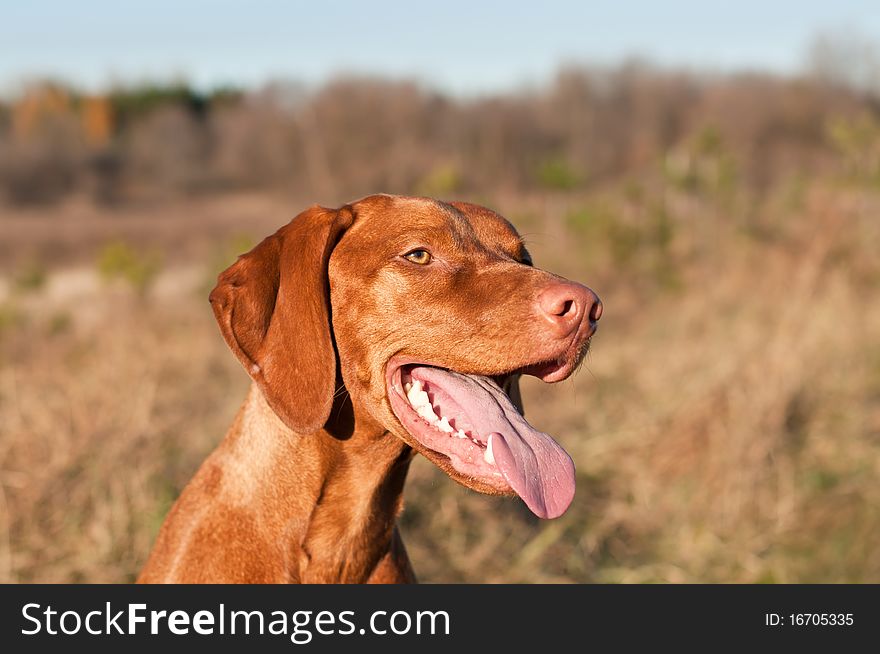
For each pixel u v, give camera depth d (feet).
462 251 9.93
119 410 19.94
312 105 117.50
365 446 10.07
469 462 9.45
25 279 36.35
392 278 9.74
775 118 103.71
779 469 19.85
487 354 9.43
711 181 39.04
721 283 33.40
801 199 38.45
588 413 23.30
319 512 10.12
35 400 20.24
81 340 29.60
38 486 17.19
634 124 113.91
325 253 9.83
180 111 144.66
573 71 121.08
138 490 17.40
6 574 15.48
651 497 19.69
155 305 35.60
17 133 140.05
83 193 122.52
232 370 25.79
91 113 158.40
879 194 37.29
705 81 120.67
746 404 21.07
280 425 9.97
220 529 10.15
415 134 109.50
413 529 18.21
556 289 9.25
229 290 9.86
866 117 39.83
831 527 18.47
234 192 123.44
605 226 37.52
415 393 10.05
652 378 24.50
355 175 105.29
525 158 102.99
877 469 19.89
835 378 23.41
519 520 18.78
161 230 87.04
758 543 18.07
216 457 10.50
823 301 28.89
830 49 112.88
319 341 9.60
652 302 34.86
